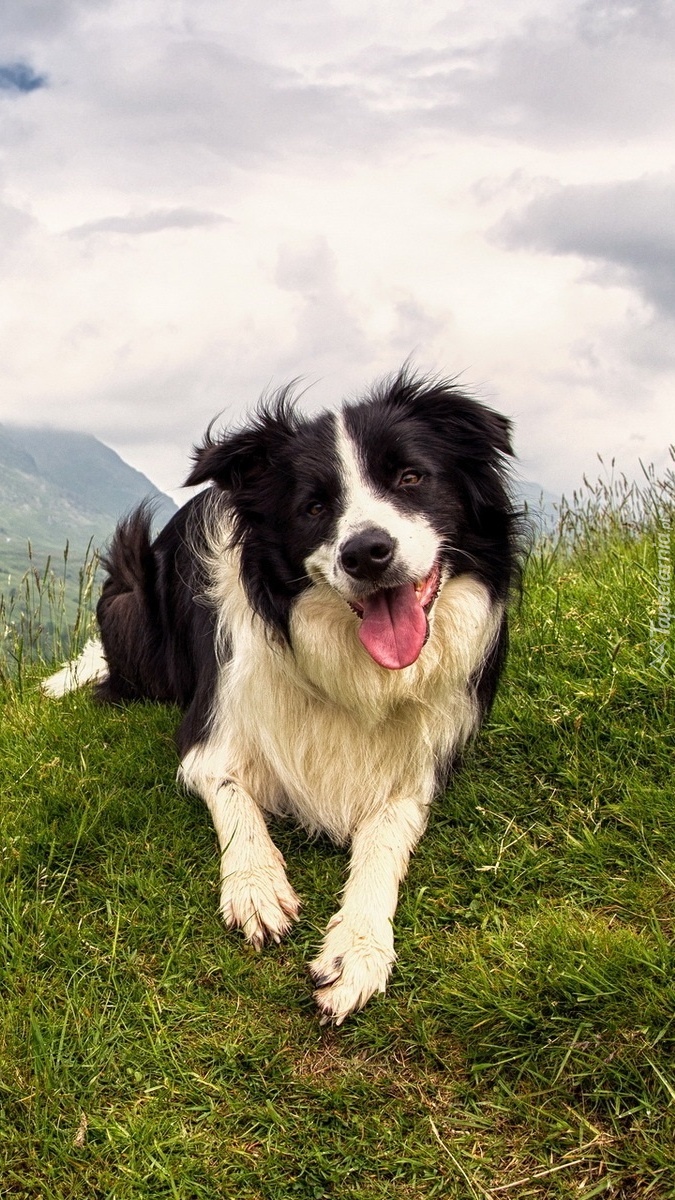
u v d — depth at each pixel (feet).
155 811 2.67
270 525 2.55
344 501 2.41
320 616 2.48
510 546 2.62
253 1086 1.98
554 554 4.20
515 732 2.78
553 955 2.10
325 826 2.58
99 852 2.56
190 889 2.41
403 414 2.55
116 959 2.25
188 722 2.83
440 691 2.56
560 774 2.61
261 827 2.50
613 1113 1.86
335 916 2.26
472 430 2.54
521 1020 1.99
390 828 2.47
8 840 2.56
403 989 2.14
